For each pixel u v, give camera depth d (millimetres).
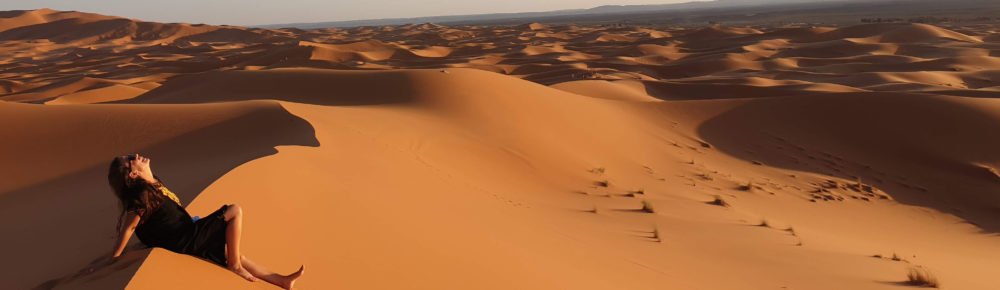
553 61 95062
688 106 36625
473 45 140000
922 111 33406
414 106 26578
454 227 9070
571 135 26250
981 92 48594
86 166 14406
